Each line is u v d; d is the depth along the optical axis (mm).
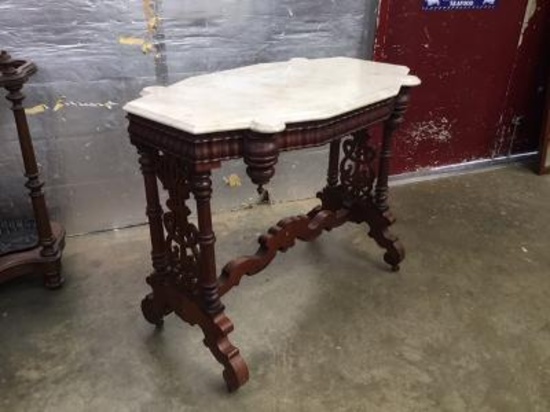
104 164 2115
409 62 2521
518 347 1626
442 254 2123
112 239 2189
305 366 1548
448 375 1515
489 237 2258
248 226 2320
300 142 1321
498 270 2021
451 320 1742
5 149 1953
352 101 1416
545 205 2557
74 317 1740
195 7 1991
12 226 1979
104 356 1577
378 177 1920
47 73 1890
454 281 1950
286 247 1766
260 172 1264
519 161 3090
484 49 2684
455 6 2494
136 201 2234
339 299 1848
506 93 2873
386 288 1909
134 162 2154
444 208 2516
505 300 1846
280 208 2479
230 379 1431
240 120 1222
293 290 1899
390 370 1531
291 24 2176
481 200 2604
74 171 2084
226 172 2344
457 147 2908
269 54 2191
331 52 2301
